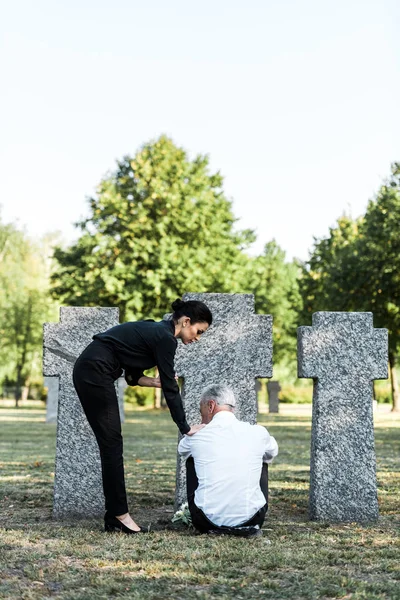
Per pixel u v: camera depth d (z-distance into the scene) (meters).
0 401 56.91
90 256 37.16
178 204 36.78
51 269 57.06
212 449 6.02
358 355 6.93
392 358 36.81
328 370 6.90
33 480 9.69
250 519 5.95
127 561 5.02
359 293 31.56
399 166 31.25
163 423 26.64
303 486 9.12
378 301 30.95
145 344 6.13
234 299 7.25
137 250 36.31
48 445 16.14
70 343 7.04
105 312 7.09
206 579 4.54
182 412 6.18
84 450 7.00
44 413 37.09
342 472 6.83
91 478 6.99
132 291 36.03
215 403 6.26
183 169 38.47
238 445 6.03
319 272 39.44
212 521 5.95
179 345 7.19
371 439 6.88
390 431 21.36
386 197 31.33
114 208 36.94
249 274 41.81
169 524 6.49
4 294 51.75
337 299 31.94
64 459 6.97
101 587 4.41
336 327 6.93
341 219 40.09
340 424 6.87
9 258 54.06
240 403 7.19
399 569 4.86
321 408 6.87
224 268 37.81
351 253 32.28
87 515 6.95
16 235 54.62
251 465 6.02
